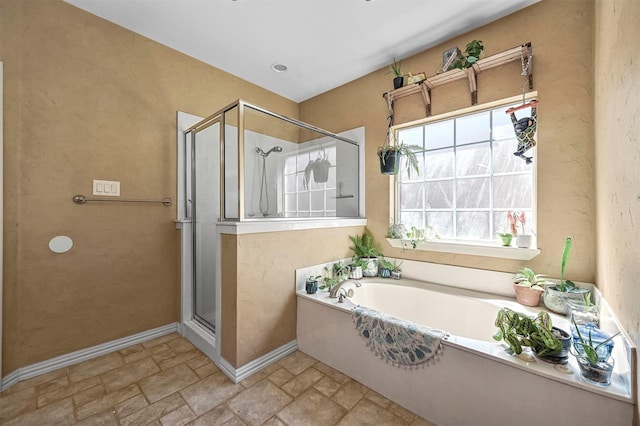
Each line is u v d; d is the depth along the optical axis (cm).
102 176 196
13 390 155
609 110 125
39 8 172
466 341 130
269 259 185
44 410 141
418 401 140
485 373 120
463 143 224
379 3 184
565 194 174
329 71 271
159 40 223
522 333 118
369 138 274
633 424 92
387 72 262
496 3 184
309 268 214
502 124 206
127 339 208
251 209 185
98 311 195
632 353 93
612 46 119
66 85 181
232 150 185
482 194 215
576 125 169
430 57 233
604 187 137
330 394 155
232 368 167
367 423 134
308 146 232
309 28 209
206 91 254
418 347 140
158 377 170
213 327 208
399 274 247
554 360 111
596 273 160
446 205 233
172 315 234
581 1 168
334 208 255
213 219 206
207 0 181
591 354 101
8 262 159
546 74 180
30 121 168
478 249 206
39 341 172
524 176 196
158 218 225
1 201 155
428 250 236
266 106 305
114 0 180
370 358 160
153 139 221
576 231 170
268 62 255
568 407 103
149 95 219
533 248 187
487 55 203
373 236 270
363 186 278
